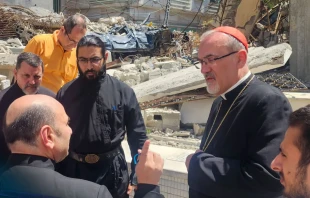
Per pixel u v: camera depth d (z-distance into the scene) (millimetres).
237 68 2123
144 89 7094
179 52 17734
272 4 11594
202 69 2178
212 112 2402
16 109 1563
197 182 2074
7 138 1547
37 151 1532
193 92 6777
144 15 27094
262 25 11812
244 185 1945
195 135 6004
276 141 1903
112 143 2730
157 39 18234
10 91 3195
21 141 1520
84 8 28000
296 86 7027
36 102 1585
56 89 4090
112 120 2758
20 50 12703
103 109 2729
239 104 2078
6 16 16312
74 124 2703
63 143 1607
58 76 4141
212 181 2004
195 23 28922
